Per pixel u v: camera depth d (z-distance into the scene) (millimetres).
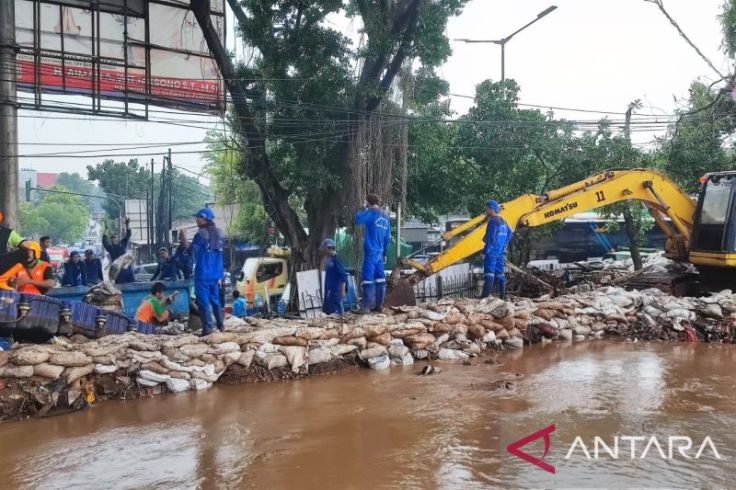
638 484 5203
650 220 19359
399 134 15617
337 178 15109
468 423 6824
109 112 13422
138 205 35656
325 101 14664
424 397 7895
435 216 19797
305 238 15781
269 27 14461
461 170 18891
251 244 24250
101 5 14859
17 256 8352
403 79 15602
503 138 18516
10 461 5801
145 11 15359
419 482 5223
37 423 6957
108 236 16562
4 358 7371
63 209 50219
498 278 12727
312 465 5621
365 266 10531
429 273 12305
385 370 9508
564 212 13625
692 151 18797
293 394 8094
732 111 18719
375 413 7211
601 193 13930
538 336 11984
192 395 8070
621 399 7805
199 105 16031
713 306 12680
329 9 14547
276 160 15547
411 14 14680
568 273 17297
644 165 18500
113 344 8500
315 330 9391
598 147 18312
